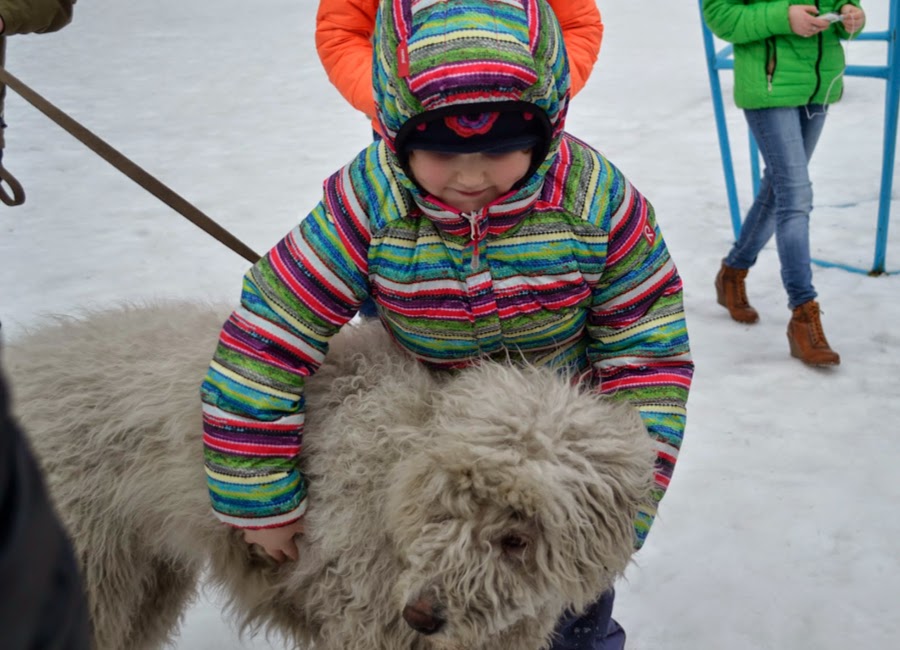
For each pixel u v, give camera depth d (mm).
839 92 4199
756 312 4730
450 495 1600
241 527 1892
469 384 1772
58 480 2070
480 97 1527
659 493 1835
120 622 2221
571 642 2129
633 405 1863
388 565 1843
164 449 2068
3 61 3293
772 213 4426
